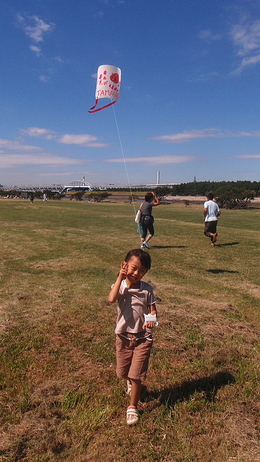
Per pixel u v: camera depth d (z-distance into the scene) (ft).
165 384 9.62
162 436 7.66
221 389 9.43
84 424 7.98
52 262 24.63
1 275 20.75
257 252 29.53
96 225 51.11
